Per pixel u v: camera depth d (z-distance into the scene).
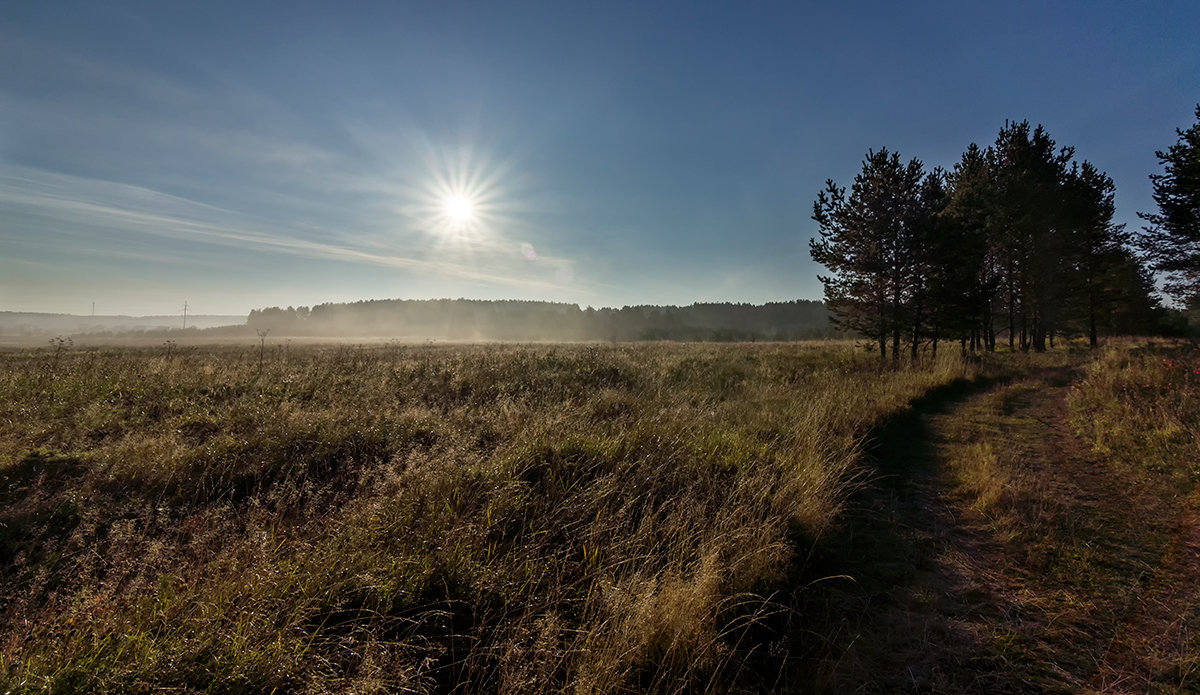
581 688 2.24
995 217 22.53
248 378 9.58
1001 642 2.76
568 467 4.88
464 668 2.56
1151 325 38.41
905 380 12.36
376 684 2.17
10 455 4.57
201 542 3.30
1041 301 25.14
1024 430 7.90
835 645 2.82
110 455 4.67
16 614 2.59
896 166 16.97
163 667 2.13
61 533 3.52
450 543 3.34
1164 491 4.75
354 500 4.04
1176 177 19.59
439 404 8.22
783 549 3.67
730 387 11.41
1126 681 2.40
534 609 2.86
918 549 3.95
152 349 25.05
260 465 4.70
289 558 3.06
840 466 5.55
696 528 3.85
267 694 2.15
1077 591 3.22
